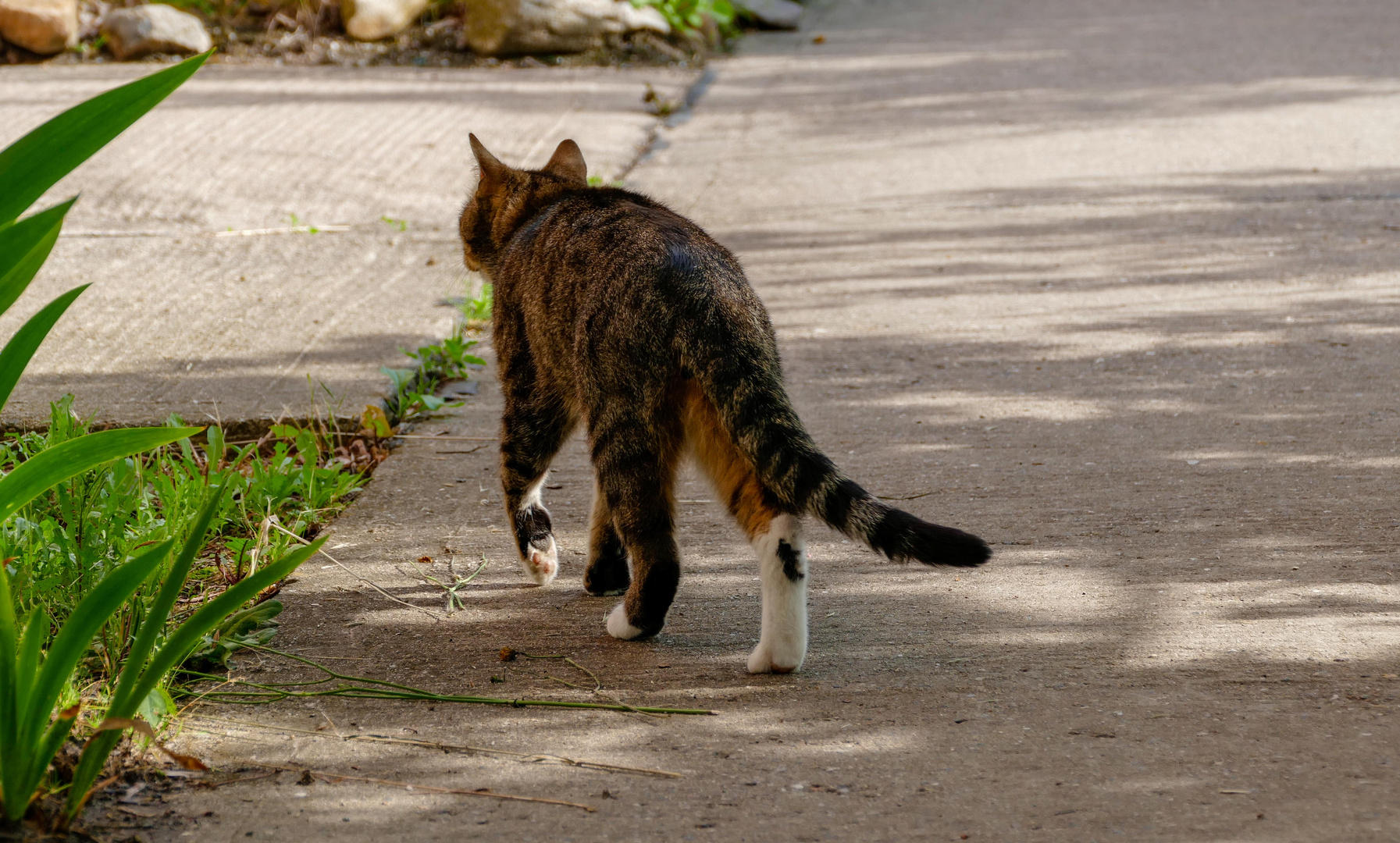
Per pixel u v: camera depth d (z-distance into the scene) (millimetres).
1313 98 10469
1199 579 3641
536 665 3303
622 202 3756
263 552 3906
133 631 3279
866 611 3559
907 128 10055
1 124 9344
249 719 3006
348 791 2682
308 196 8188
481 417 5277
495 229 4297
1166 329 5973
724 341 3148
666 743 2877
